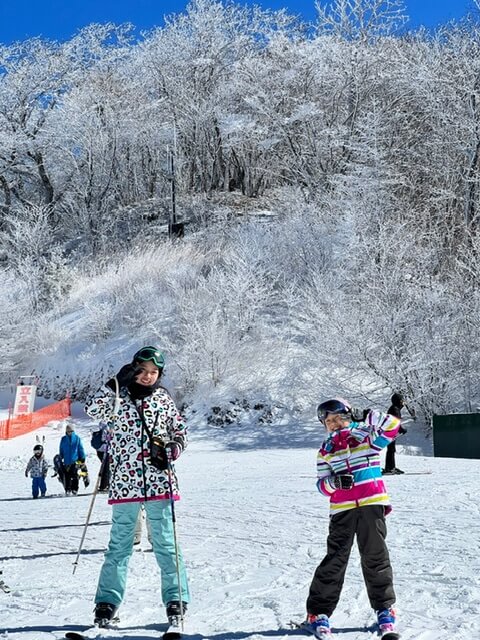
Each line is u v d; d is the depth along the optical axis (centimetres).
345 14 5438
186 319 3803
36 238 5544
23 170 6594
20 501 1705
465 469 1788
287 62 5594
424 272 3488
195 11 6750
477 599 551
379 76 5050
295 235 4147
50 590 664
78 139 6281
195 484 1714
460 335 3219
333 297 3444
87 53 6812
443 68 4453
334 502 498
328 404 512
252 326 3834
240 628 498
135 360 532
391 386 3225
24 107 6462
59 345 4344
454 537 848
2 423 3669
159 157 6800
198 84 6531
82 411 3859
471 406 3192
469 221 4141
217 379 3638
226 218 5603
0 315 4397
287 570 711
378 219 3581
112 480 528
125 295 4375
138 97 6594
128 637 480
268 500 1300
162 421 531
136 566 786
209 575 704
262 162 6419
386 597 479
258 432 3350
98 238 5916
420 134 4888
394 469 1773
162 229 5850
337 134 5072
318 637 468
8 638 481
